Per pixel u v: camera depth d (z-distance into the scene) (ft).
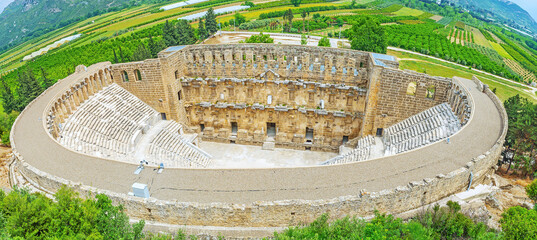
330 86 224.74
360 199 117.50
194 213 117.80
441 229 106.83
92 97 213.66
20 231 86.22
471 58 469.57
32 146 157.28
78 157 149.38
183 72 243.60
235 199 124.26
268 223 119.65
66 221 91.56
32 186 142.00
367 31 359.25
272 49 238.89
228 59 236.02
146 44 426.51
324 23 571.28
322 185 131.34
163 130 226.58
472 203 129.80
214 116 252.01
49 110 177.99
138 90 234.58
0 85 379.76
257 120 246.68
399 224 104.12
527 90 374.84
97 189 122.93
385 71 202.08
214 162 228.84
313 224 104.53
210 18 468.34
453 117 185.37
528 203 143.54
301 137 243.19
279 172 139.23
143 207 119.44
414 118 207.62
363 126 223.92
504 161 211.41
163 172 139.64
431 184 124.47
